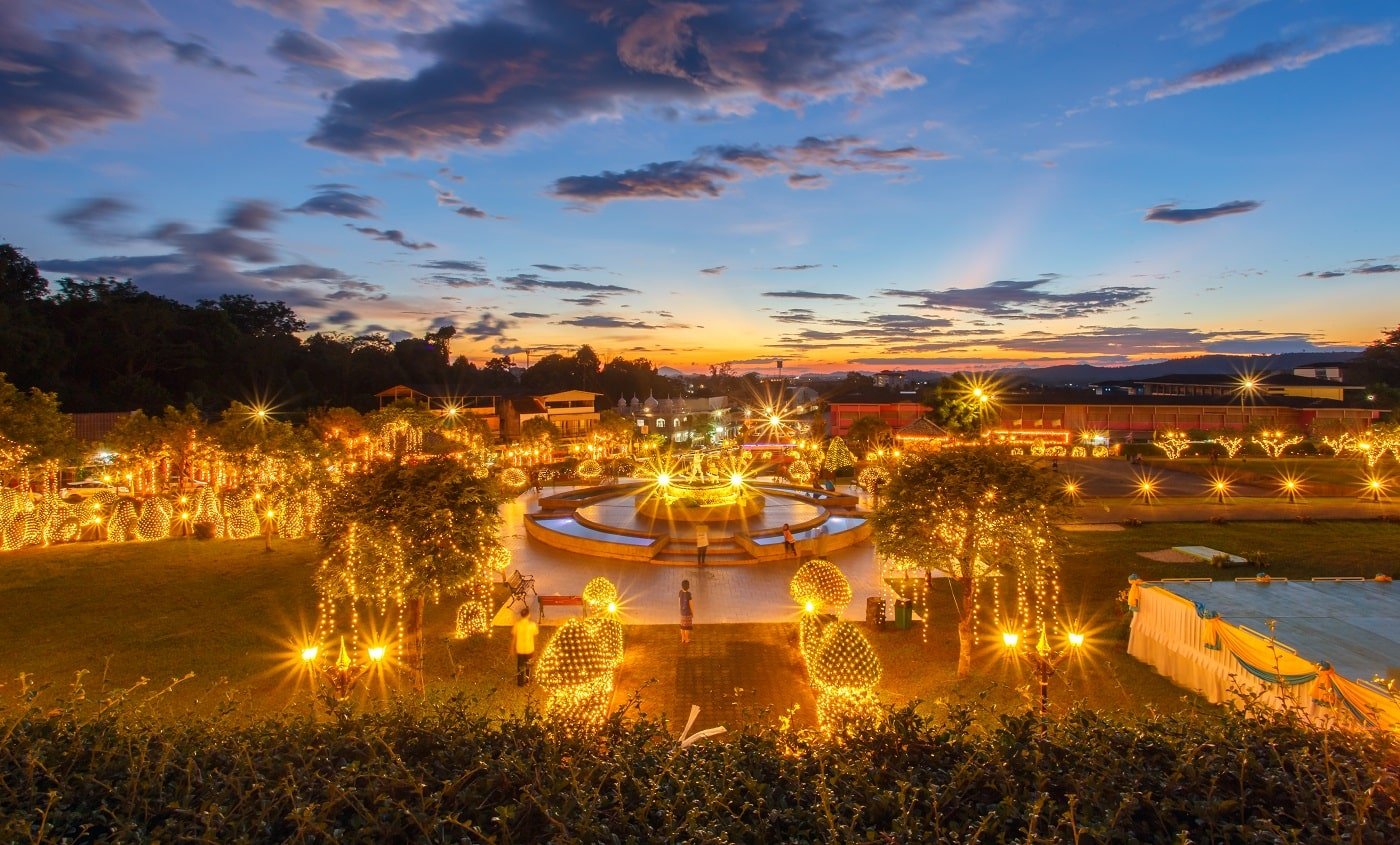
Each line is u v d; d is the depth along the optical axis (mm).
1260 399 64938
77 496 33844
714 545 24109
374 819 3982
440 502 11820
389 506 11852
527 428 52312
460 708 5598
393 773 4297
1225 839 3752
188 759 4477
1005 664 13547
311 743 5008
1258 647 10883
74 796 4375
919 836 3791
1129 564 21078
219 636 14797
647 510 28484
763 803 4207
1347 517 29328
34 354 42938
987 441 14266
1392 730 4852
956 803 4172
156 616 16172
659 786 4320
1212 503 32938
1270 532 26188
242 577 19703
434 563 11641
